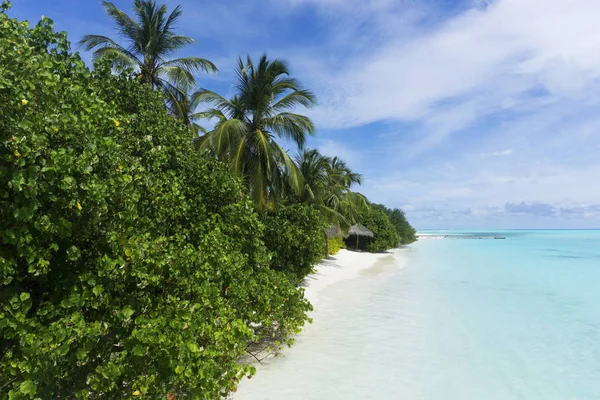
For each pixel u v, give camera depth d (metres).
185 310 4.25
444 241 80.56
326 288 15.35
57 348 3.14
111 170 4.05
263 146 13.76
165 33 16.45
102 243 3.93
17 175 2.87
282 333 8.33
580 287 17.08
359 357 7.56
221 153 13.88
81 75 5.40
